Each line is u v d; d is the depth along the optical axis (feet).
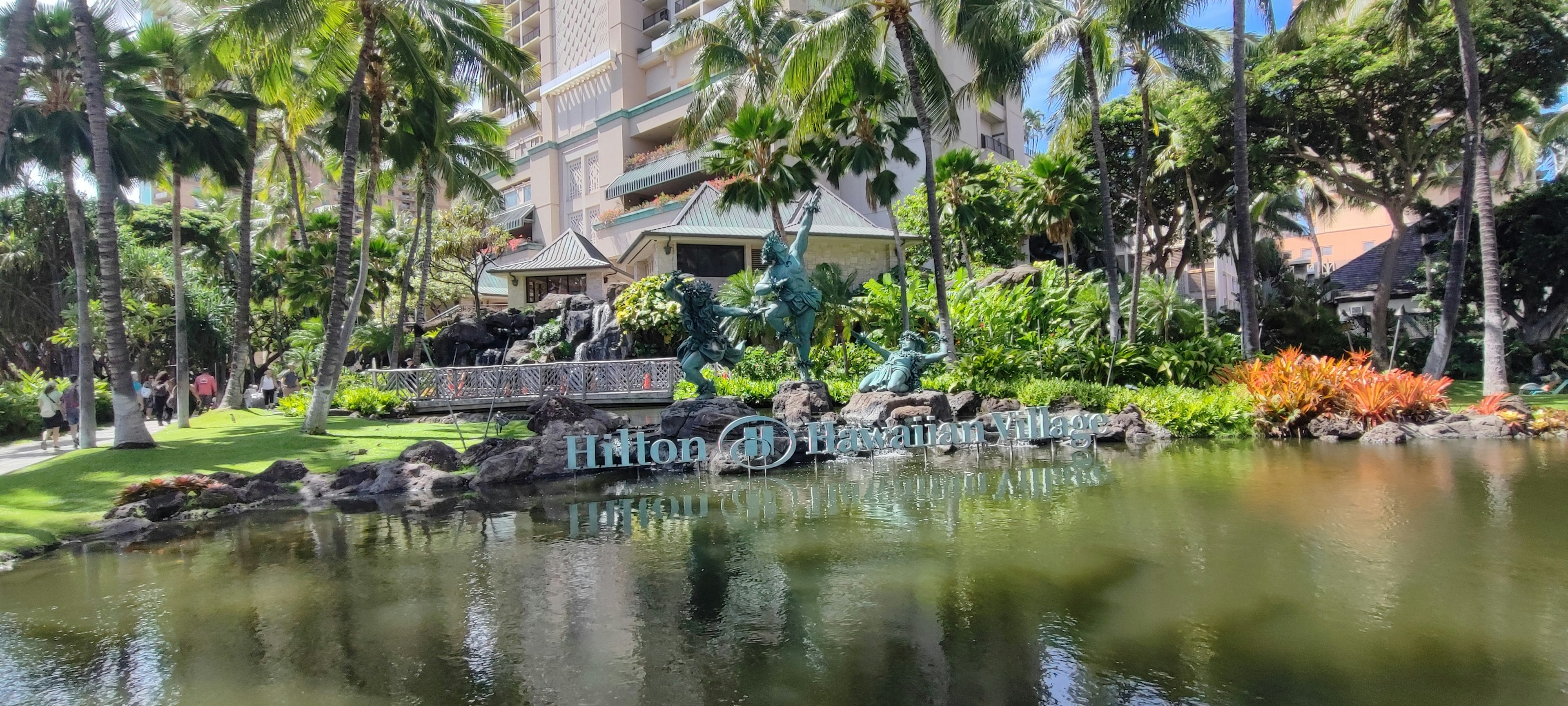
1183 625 15.99
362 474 34.65
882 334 69.72
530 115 59.98
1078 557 21.15
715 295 78.38
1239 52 60.13
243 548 24.89
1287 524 24.21
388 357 90.68
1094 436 45.14
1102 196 61.57
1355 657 14.19
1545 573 18.67
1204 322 68.90
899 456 41.29
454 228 109.60
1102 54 58.03
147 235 104.22
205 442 45.21
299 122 64.28
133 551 24.93
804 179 69.10
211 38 48.49
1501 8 62.80
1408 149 73.67
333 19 50.85
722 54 69.26
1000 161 125.70
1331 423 44.96
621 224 117.60
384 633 16.62
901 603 17.76
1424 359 89.56
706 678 13.99
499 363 88.63
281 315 110.11
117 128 50.80
